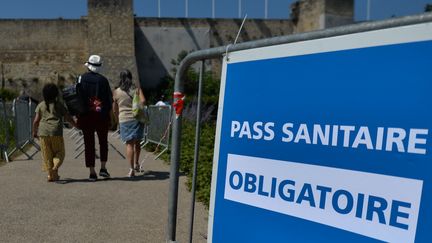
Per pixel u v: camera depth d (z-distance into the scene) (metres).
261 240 2.33
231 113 2.58
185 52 40.59
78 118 6.95
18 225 4.64
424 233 1.67
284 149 2.23
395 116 1.78
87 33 39.88
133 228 4.60
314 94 2.10
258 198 2.36
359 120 1.91
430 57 1.68
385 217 1.80
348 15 40.81
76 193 6.13
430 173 1.67
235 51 2.58
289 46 2.23
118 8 39.34
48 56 40.09
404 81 1.76
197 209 5.33
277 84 2.29
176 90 3.13
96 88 6.84
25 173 7.75
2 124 10.86
